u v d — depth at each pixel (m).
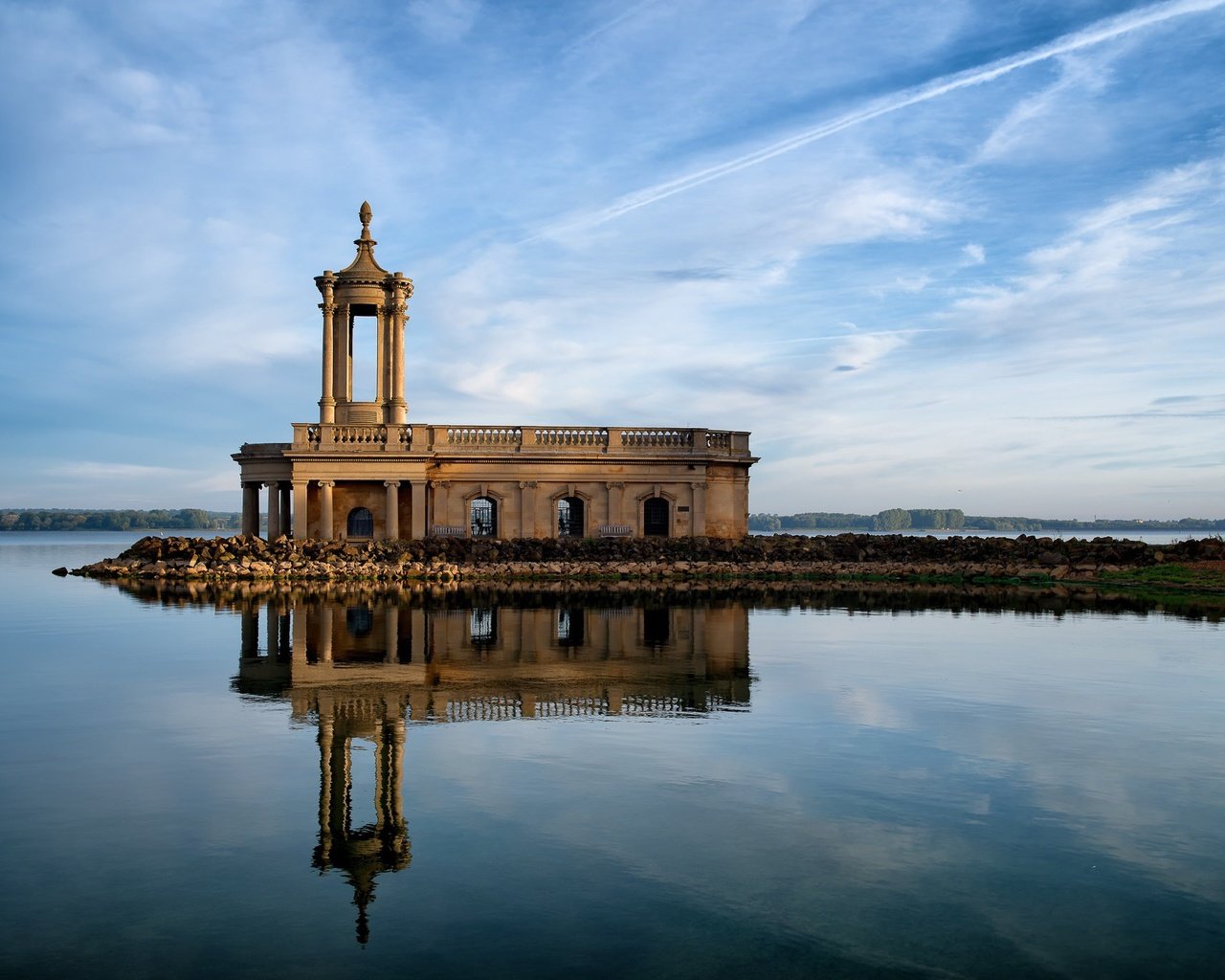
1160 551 57.16
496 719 17.98
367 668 23.31
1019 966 9.08
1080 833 12.22
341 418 63.09
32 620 33.25
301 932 9.67
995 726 17.47
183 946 9.41
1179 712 18.64
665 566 56.81
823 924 9.84
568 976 8.87
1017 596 43.72
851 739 16.56
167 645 27.14
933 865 11.23
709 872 11.05
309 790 13.75
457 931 9.70
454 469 62.34
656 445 64.06
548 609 36.91
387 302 63.47
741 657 25.06
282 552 56.44
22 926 9.76
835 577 55.41
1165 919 10.00
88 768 14.80
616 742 16.33
